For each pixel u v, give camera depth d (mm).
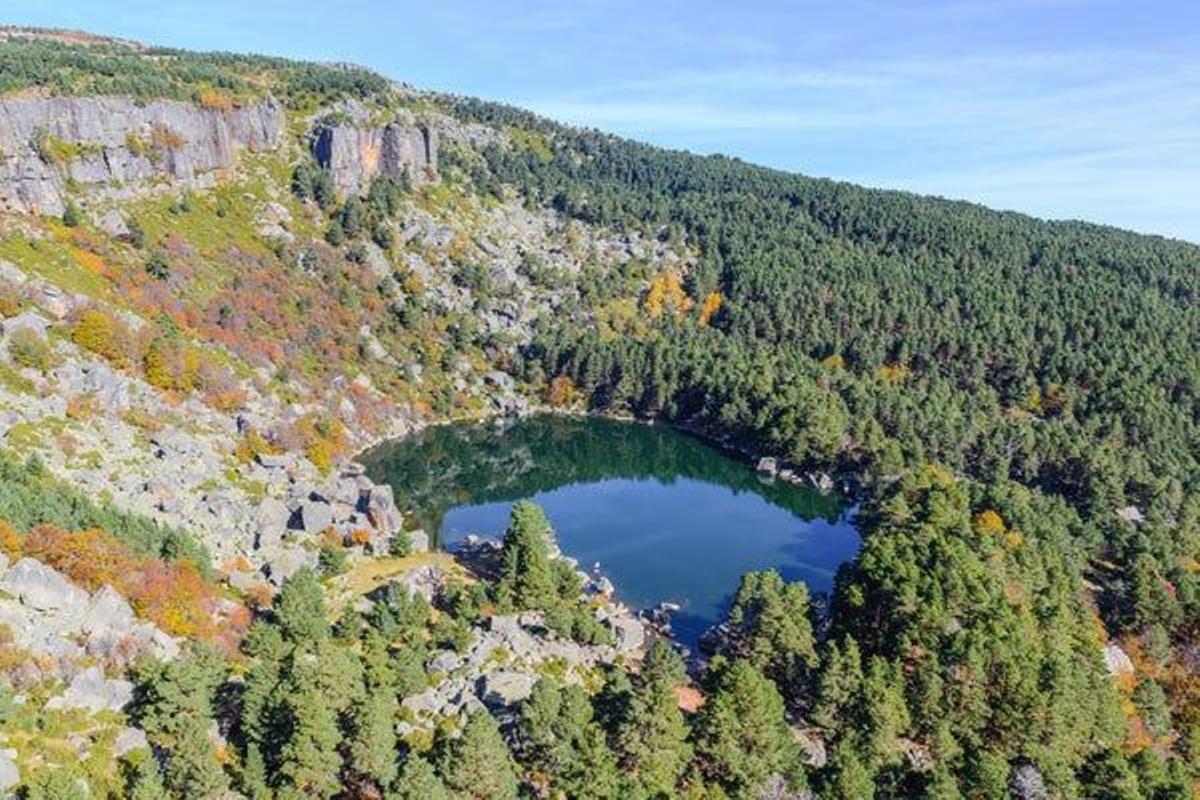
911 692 92750
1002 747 88250
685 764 76875
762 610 109188
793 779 75875
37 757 62812
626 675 96188
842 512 186125
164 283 182500
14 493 89375
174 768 63000
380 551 129625
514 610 112812
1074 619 115438
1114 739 93000
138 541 96625
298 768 65375
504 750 69938
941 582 111062
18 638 71500
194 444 136125
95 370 133250
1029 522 146250
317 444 167625
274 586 110438
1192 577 133750
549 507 182375
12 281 141750
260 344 192125
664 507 185375
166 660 78062
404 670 84000
